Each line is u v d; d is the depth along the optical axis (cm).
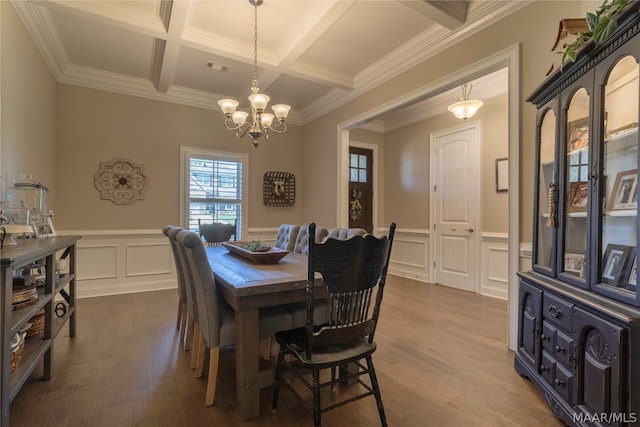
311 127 514
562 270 174
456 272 454
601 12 140
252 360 167
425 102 473
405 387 195
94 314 328
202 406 175
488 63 256
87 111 392
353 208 555
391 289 444
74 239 254
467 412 171
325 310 202
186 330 256
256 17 275
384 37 309
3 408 127
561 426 159
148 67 379
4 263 125
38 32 287
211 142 470
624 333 122
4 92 228
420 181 512
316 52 339
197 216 459
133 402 178
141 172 423
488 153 416
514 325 242
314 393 144
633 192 134
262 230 509
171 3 251
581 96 164
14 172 248
